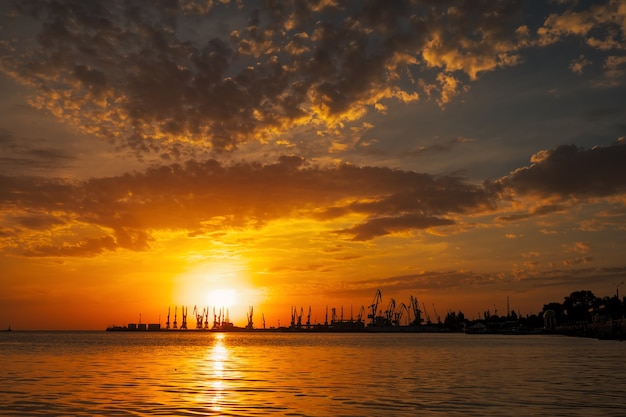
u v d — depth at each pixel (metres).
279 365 82.06
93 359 97.31
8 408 38.12
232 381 56.72
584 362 84.44
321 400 42.34
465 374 64.88
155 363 86.50
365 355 112.56
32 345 175.25
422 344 191.25
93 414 35.84
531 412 37.03
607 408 38.59
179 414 35.97
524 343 185.00
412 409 38.25
